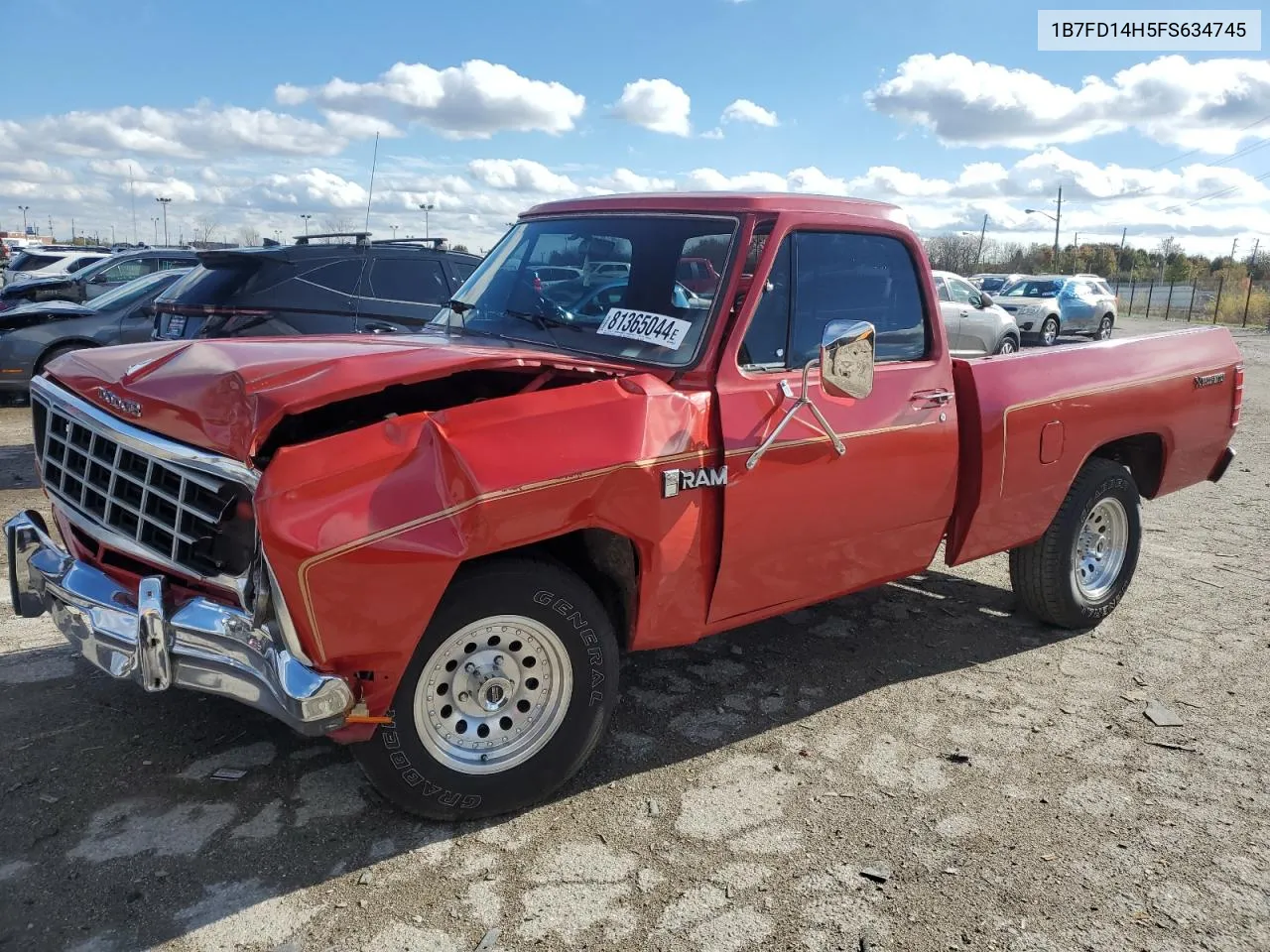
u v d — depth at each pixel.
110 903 2.78
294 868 2.98
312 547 2.64
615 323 3.80
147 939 2.65
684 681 4.44
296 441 3.16
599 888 2.95
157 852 3.02
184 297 8.05
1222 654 4.97
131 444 3.05
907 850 3.21
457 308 4.38
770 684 4.44
